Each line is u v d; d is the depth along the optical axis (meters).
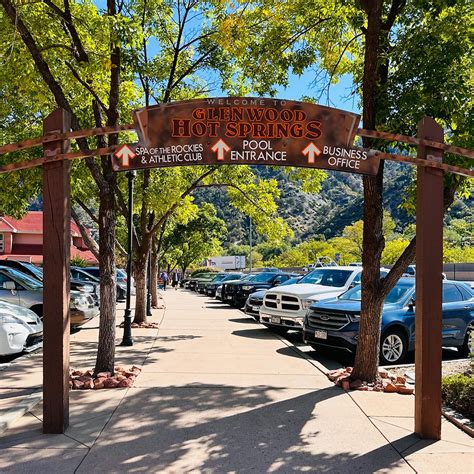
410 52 7.09
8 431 5.51
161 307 21.62
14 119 12.05
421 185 5.60
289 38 10.09
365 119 7.53
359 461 4.79
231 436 5.40
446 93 6.73
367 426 5.74
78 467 4.61
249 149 5.66
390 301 10.15
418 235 5.62
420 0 7.30
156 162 5.64
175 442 5.22
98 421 5.81
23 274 13.56
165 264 62.06
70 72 9.10
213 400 6.66
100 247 7.75
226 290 22.45
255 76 10.61
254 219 16.27
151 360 9.30
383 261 46.56
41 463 4.70
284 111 5.69
